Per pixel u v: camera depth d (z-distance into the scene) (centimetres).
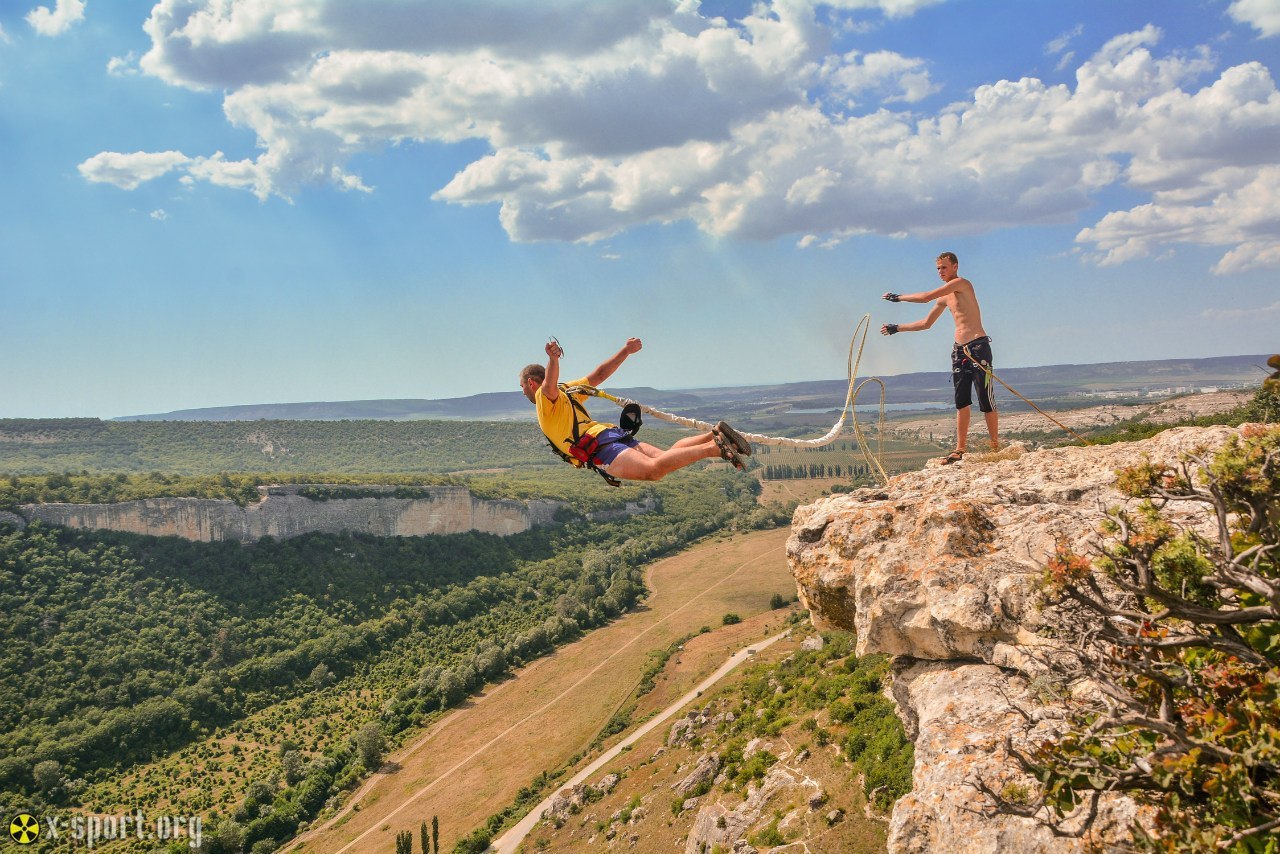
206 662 12925
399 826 8400
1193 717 595
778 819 3931
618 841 5678
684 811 5378
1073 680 743
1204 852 529
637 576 17588
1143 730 622
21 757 9938
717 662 10769
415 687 12312
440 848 7619
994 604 1005
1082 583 729
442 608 15775
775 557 18150
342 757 10344
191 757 10831
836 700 5116
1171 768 561
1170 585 615
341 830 8619
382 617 15312
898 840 839
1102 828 696
